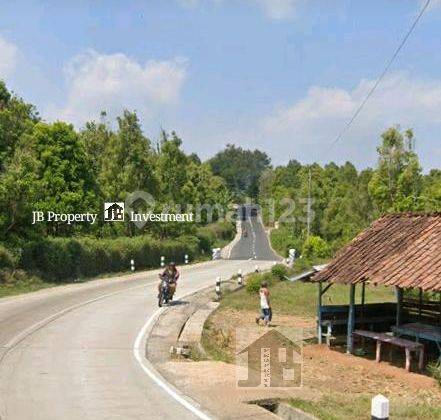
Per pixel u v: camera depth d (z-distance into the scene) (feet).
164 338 67.10
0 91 145.79
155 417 36.50
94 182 152.05
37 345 58.80
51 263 124.67
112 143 181.06
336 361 69.72
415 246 72.84
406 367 64.59
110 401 40.01
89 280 133.69
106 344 61.05
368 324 87.20
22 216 115.75
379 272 69.72
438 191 181.98
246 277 152.15
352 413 40.24
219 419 36.40
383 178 165.99
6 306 86.63
